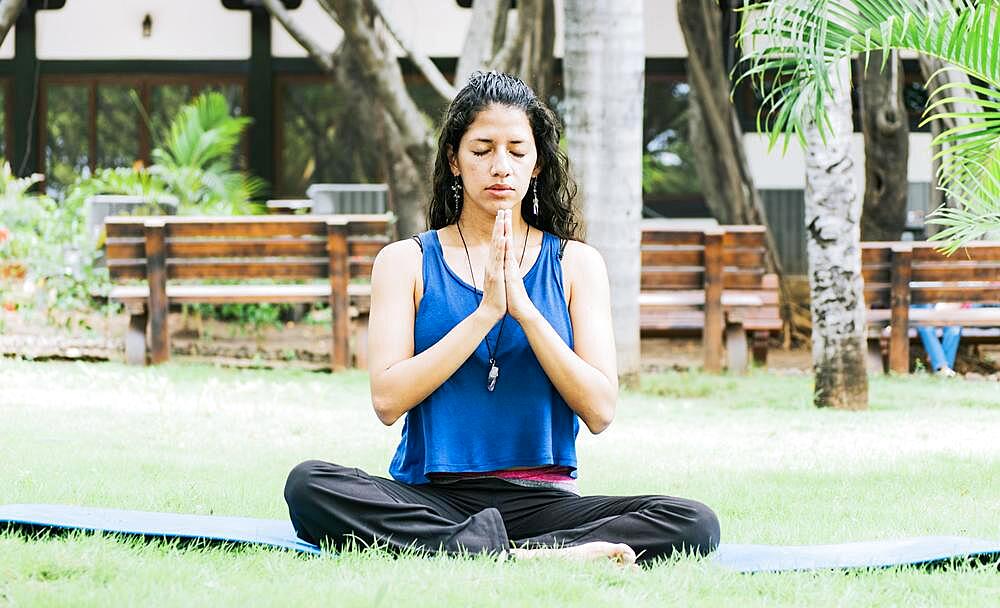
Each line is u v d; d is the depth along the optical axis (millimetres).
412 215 13703
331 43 18438
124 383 8930
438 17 18234
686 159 18047
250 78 18484
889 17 6328
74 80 18656
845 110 8812
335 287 10625
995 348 13781
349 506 3816
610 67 9641
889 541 4195
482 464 3953
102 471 5629
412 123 12672
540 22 14008
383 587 3115
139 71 18609
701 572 3623
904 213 14008
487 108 3953
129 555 3717
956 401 9281
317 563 3660
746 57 6570
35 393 8266
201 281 12148
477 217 4129
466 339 3848
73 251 11695
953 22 6531
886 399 9383
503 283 3846
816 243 8898
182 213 14977
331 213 15469
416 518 3795
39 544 3758
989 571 3807
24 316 11500
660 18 18000
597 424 3965
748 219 14867
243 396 8719
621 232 9742
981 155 6973
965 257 10961
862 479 5914
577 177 9727
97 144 18703
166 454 6242
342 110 18500
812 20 6391
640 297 11141
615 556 3711
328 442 6867
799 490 5605
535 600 3260
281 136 18547
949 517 4988
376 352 4016
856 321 8875
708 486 5703
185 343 11875
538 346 3861
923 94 17312
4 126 18609
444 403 3965
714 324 10883
